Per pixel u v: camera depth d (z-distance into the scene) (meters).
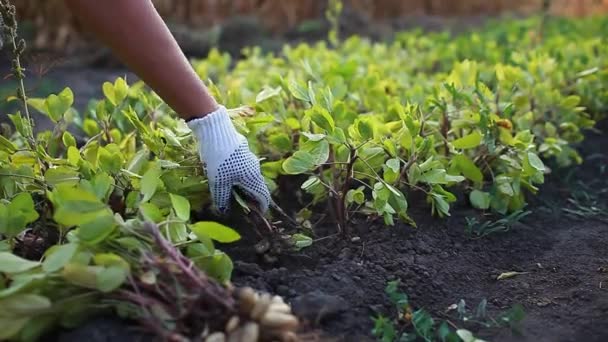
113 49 1.19
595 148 2.03
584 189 1.77
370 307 1.21
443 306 1.26
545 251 1.47
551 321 1.23
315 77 1.81
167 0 4.40
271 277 1.24
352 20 4.46
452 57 2.63
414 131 1.40
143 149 1.51
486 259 1.42
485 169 1.64
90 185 1.21
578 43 2.60
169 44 1.20
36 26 4.17
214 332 1.02
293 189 1.61
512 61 2.18
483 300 1.23
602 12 4.55
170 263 1.05
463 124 1.59
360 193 1.37
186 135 1.43
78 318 1.07
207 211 1.44
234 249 1.36
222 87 2.13
